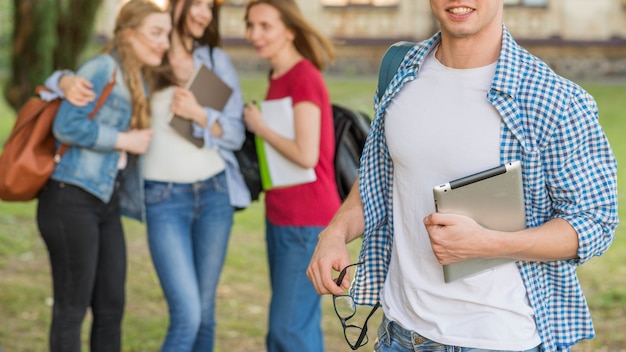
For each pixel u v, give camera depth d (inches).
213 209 187.9
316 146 182.9
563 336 106.8
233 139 188.2
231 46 986.1
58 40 456.8
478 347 105.0
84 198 177.5
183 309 183.0
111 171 178.7
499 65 101.1
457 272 102.5
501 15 103.7
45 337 249.8
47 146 178.4
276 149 185.3
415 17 1005.8
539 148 100.2
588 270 320.2
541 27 1000.2
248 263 333.4
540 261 102.5
